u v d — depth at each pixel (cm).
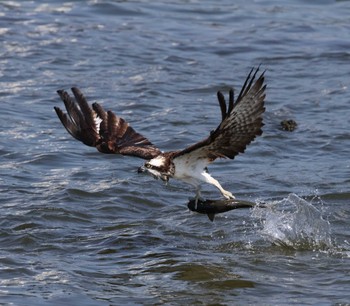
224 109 1049
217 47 2419
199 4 2783
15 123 1884
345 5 2817
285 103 2038
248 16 2684
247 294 1197
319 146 1809
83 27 2508
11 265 1279
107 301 1166
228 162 1730
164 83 2150
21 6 2639
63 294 1184
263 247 1367
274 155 1767
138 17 2634
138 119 1933
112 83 2136
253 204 1193
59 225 1439
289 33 2538
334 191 1578
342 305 1157
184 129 1884
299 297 1184
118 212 1505
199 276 1253
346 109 2008
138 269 1277
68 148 1772
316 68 2275
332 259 1323
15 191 1562
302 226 1430
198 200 1198
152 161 1146
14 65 2209
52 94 2055
